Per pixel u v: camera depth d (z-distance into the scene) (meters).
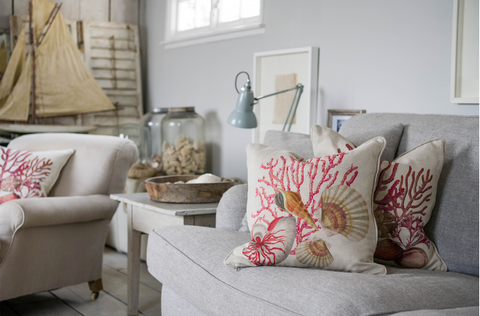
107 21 3.89
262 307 1.16
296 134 1.95
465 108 1.95
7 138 3.49
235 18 3.21
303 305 1.08
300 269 1.32
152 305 2.34
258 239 1.40
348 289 1.11
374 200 1.43
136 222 2.18
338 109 2.46
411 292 1.15
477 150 1.42
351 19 2.40
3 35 3.49
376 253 1.42
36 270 2.13
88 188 2.42
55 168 2.43
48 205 2.10
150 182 2.11
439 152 1.43
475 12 1.89
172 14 3.74
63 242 2.23
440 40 2.03
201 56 3.43
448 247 1.40
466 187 1.40
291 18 2.72
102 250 2.42
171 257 1.62
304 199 1.37
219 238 1.62
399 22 2.19
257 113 2.89
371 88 2.31
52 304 2.35
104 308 2.30
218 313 1.31
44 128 3.60
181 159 3.18
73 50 3.71
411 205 1.40
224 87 3.24
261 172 1.49
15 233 2.02
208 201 2.09
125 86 3.92
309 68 2.55
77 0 3.75
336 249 1.31
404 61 2.17
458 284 1.26
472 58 1.91
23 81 3.53
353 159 1.38
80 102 3.74
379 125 1.72
